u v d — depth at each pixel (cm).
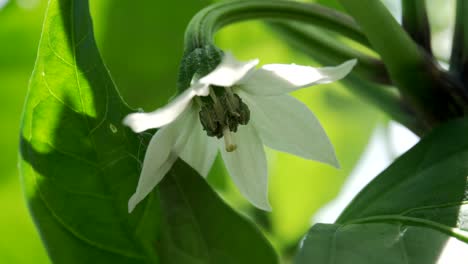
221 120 18
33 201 17
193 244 17
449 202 17
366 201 17
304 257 16
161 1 21
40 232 17
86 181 17
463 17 18
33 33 22
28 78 22
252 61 16
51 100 17
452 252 16
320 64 19
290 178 23
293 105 18
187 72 17
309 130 18
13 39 21
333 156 18
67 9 17
